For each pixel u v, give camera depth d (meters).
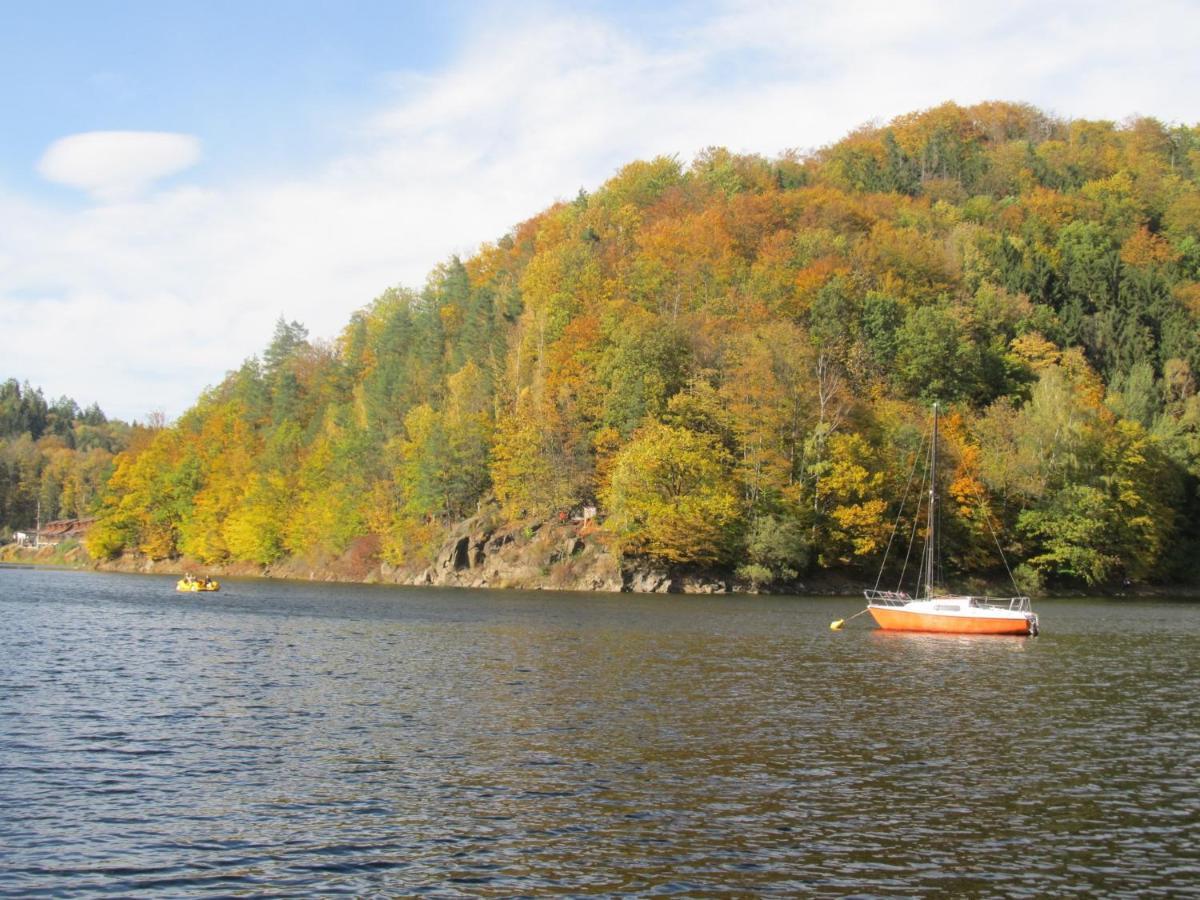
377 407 161.38
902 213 178.62
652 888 20.27
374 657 51.56
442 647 55.84
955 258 158.75
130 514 185.50
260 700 39.09
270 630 65.25
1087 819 24.98
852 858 22.06
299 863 21.55
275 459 172.00
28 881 20.52
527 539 122.12
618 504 109.44
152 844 22.66
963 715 37.47
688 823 24.19
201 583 111.56
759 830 23.78
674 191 181.62
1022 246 171.38
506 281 177.88
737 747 31.67
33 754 30.48
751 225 159.38
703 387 115.25
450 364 162.62
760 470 110.94
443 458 133.25
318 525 151.75
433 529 132.62
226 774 28.23
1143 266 171.25
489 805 25.47
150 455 191.25
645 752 30.88
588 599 97.00
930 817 24.95
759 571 106.56
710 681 44.19
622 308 135.75
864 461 111.44
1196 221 190.38
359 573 139.25
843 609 85.88
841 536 108.62
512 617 75.62
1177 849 22.95
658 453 108.12
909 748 31.95
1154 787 27.86
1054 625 76.12
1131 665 51.81
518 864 21.50
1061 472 117.06
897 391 124.75
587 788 26.97
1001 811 25.52
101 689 41.59
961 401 124.88
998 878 21.09
